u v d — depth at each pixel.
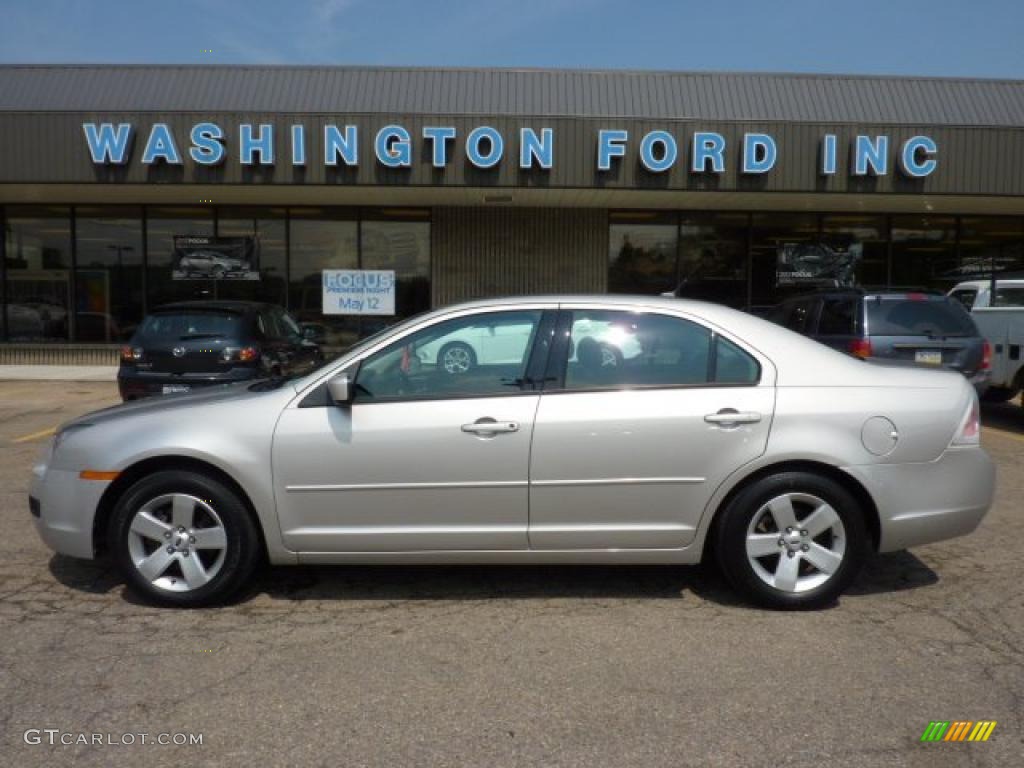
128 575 4.39
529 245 17.70
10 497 6.73
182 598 4.37
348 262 17.70
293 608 4.45
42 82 16.64
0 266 17.77
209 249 17.69
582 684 3.57
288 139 14.46
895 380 4.46
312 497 4.31
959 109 16.72
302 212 17.66
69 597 4.57
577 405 4.32
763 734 3.16
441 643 3.99
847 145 14.59
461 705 3.38
